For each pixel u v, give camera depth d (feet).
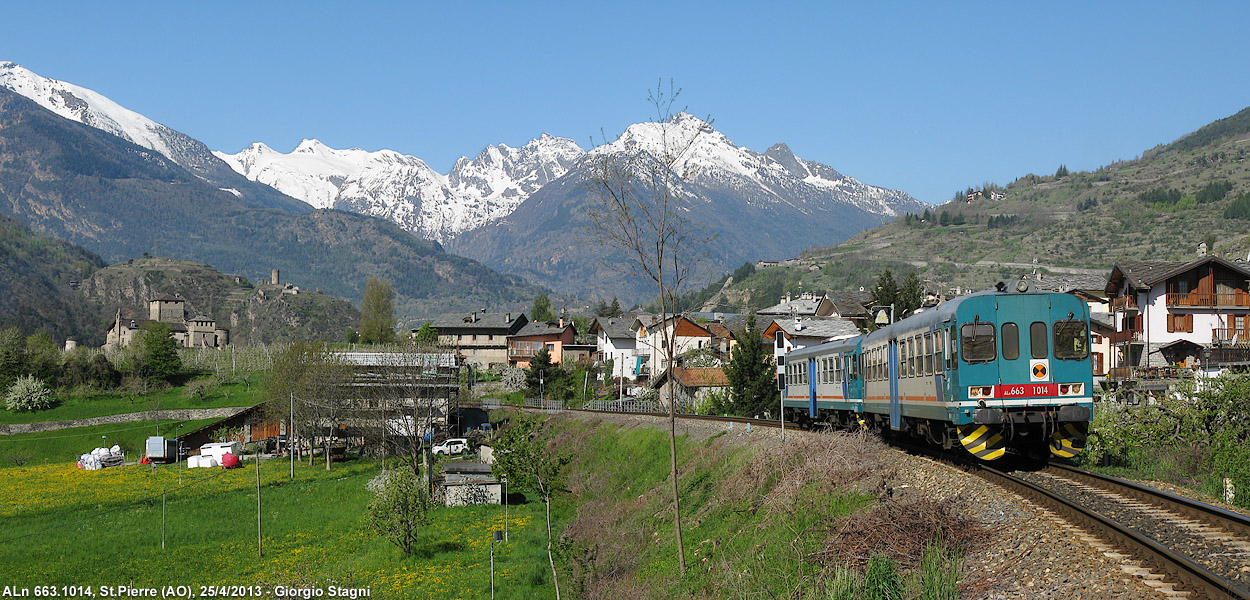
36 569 116.16
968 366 69.67
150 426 307.37
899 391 85.05
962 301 71.15
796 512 71.36
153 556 122.83
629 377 333.83
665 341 78.33
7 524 153.07
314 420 215.31
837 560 56.13
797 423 130.93
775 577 59.93
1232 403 75.56
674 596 72.69
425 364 220.84
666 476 127.54
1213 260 183.11
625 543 99.76
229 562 118.21
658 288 81.20
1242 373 78.54
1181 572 38.93
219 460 227.61
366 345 468.34
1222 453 63.87
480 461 194.49
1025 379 69.46
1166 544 44.68
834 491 72.28
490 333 455.22
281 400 220.64
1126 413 80.18
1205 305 183.11
